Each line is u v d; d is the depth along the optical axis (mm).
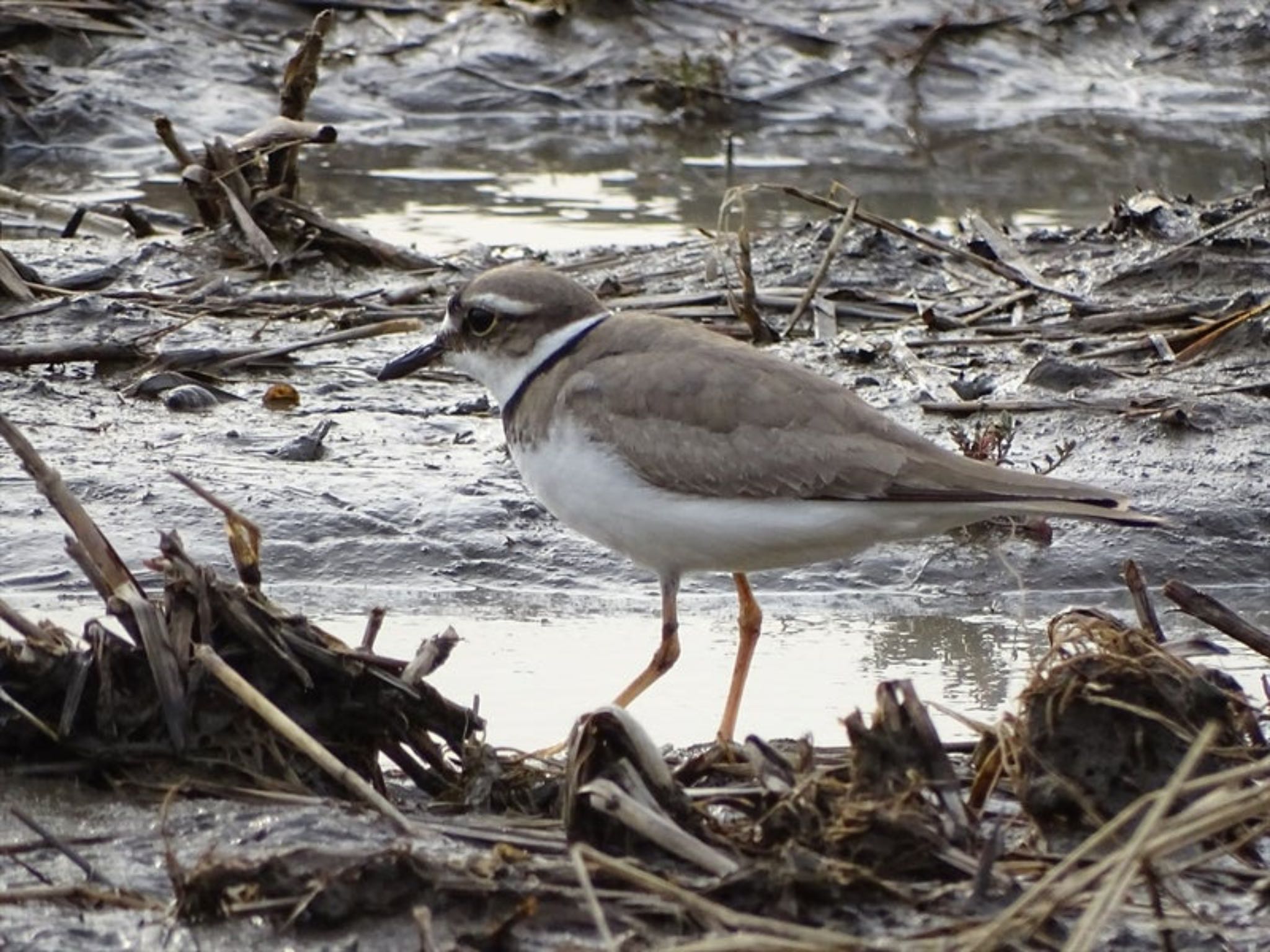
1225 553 13641
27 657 8898
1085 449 14586
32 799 8539
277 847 8000
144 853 8055
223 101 23859
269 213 18625
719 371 10039
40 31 24281
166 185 21891
